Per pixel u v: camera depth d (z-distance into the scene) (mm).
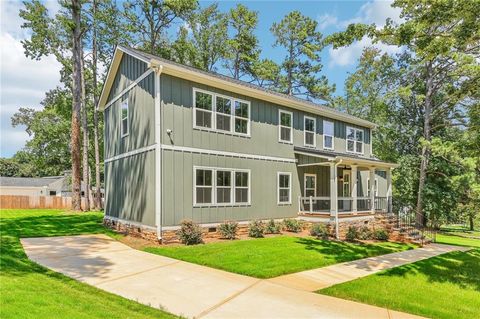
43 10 23625
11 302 4668
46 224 15992
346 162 15383
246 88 14164
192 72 12195
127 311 5094
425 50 10062
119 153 15188
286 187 16359
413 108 26812
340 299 6406
